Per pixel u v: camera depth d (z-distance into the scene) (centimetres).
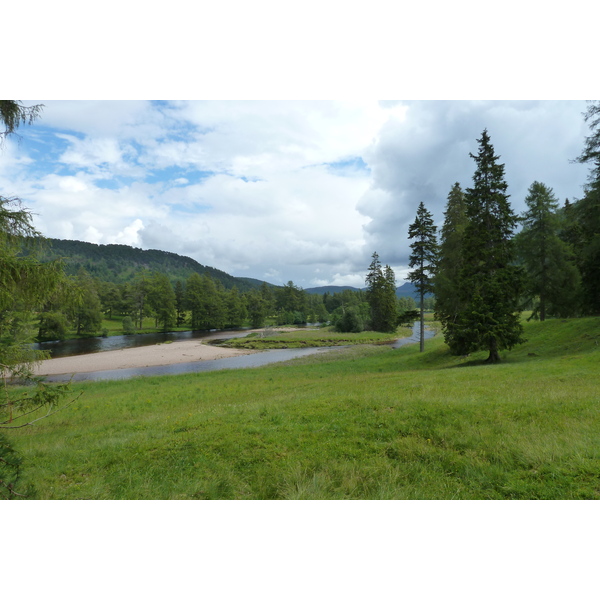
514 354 2242
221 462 678
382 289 6994
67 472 696
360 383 1579
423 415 834
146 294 8550
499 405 880
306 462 639
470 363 2252
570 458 547
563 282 3144
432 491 522
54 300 620
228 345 5388
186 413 1166
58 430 1128
